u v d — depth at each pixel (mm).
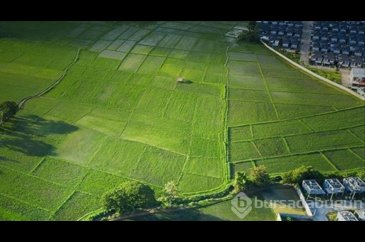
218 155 130375
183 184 118938
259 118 148000
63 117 143250
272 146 135250
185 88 162250
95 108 149250
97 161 125688
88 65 173750
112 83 163125
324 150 134625
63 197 113000
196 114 148625
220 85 165250
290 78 173250
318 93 164000
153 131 139500
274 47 196375
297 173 118750
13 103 140500
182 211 110000
